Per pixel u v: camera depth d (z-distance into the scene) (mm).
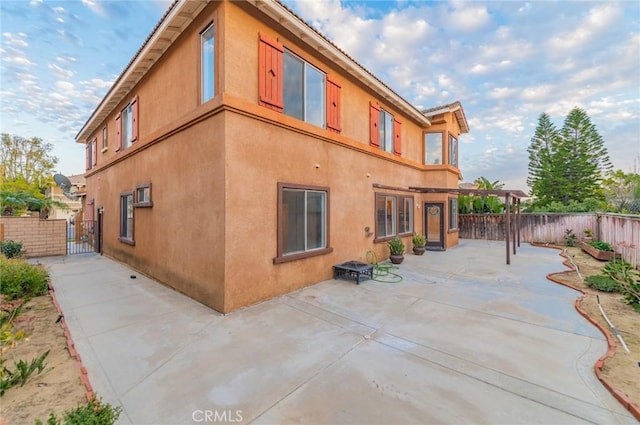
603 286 6625
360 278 7934
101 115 11938
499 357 3760
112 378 3307
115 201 10930
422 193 13969
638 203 15695
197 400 2920
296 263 6812
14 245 10078
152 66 7984
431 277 8141
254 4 5785
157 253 7707
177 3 5820
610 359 3678
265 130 6066
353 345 4109
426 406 2814
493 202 18062
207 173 5746
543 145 26375
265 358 3744
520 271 8906
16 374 3199
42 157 24938
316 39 6961
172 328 4668
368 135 9727
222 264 5332
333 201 8000
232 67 5461
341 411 2752
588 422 2598
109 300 6102
